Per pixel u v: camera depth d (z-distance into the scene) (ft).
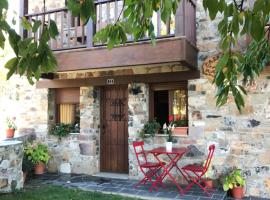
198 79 17.44
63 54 18.20
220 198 14.49
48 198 14.40
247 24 4.70
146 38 16.21
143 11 6.39
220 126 16.81
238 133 16.40
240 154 16.31
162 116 19.15
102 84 20.18
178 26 15.03
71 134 21.39
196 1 17.88
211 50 17.25
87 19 5.26
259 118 16.01
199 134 17.25
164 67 18.43
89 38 17.76
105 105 21.33
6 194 15.17
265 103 15.90
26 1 19.33
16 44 4.57
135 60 16.02
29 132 23.02
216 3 4.37
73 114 22.41
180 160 17.57
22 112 23.39
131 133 19.19
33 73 5.05
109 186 17.12
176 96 18.79
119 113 20.89
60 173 21.06
